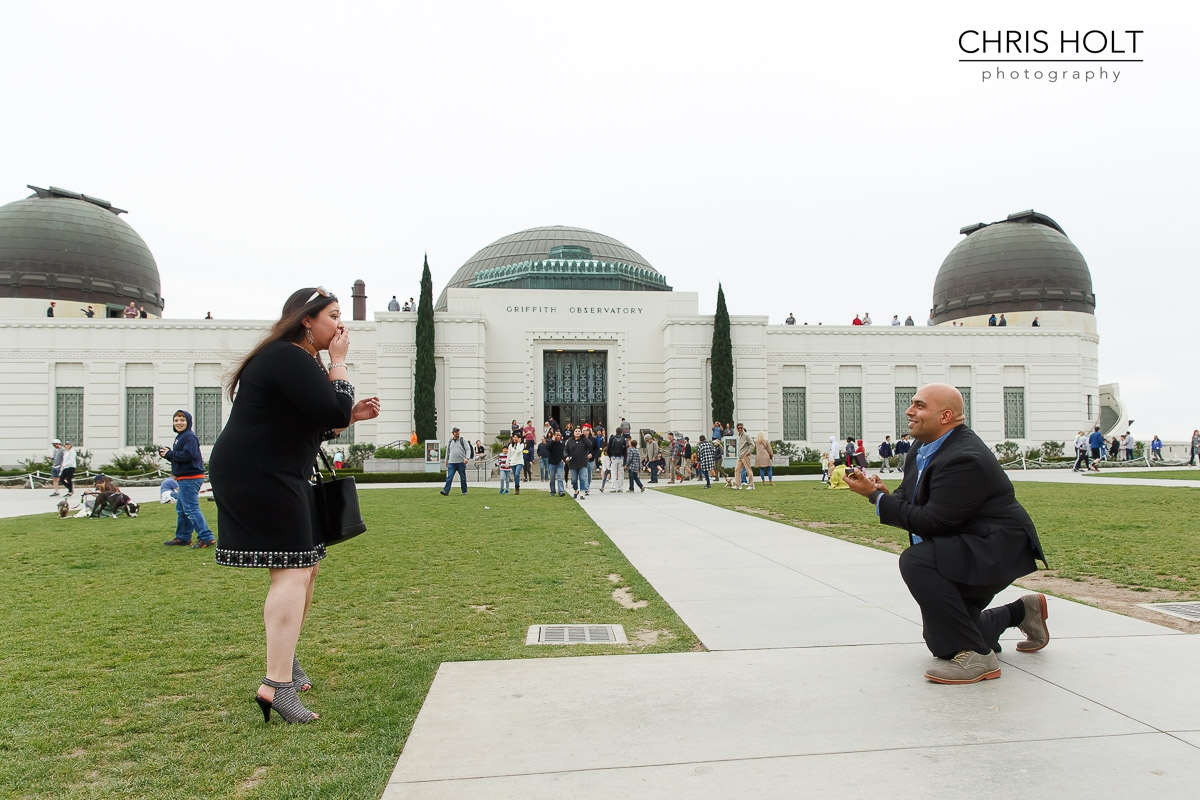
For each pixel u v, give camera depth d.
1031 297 45.25
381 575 8.77
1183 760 3.49
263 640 6.00
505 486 22.62
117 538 12.72
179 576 9.02
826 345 41.56
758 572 8.62
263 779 3.49
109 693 4.73
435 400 36.31
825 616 6.43
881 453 35.12
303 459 4.40
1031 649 5.18
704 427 38.12
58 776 3.56
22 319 37.31
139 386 37.66
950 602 4.70
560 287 41.50
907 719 4.03
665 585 7.87
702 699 4.37
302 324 4.61
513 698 4.43
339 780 3.40
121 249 42.94
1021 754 3.57
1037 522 12.98
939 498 4.83
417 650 5.62
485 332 38.50
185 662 5.40
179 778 3.51
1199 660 5.02
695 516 15.05
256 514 4.24
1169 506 15.60
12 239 40.34
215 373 37.78
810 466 35.84
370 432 38.88
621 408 39.12
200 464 11.66
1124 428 47.44
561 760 3.56
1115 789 3.21
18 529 14.17
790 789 3.24
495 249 47.56
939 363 41.84
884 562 9.27
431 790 3.27
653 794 3.21
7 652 5.68
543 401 39.22
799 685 4.60
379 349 36.69
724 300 37.59
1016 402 42.12
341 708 4.40
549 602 7.28
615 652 5.45
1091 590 7.59
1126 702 4.24
